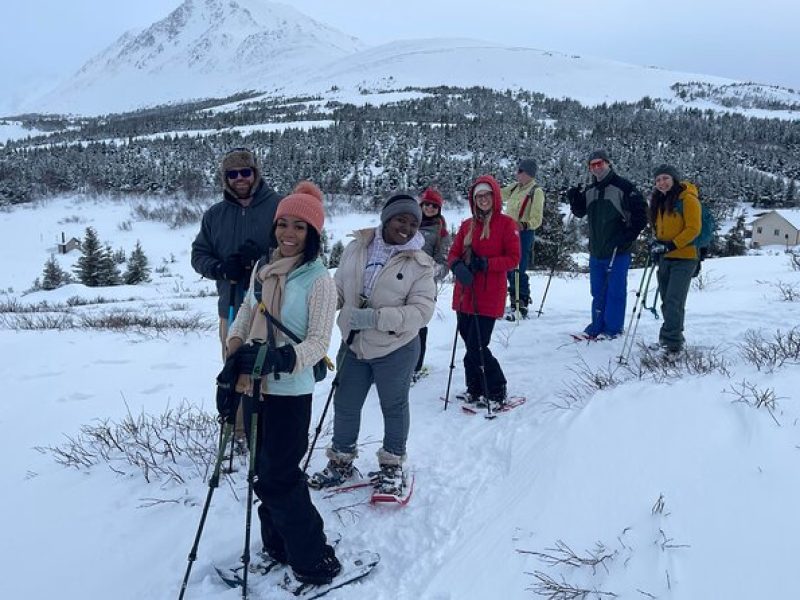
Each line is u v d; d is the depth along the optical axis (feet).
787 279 33.78
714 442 10.97
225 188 13.75
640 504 10.07
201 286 101.35
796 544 8.25
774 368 14.06
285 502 9.43
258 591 9.63
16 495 12.59
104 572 10.16
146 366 22.81
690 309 26.32
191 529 11.18
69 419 16.79
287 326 9.52
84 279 127.65
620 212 21.66
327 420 16.44
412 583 9.86
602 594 8.54
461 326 17.33
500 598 9.11
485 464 13.78
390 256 12.37
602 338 22.43
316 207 9.53
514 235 16.57
